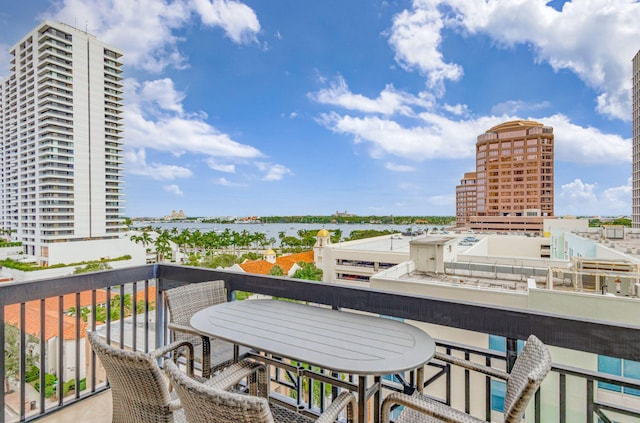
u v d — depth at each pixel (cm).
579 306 705
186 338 228
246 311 201
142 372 120
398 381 185
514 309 158
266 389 170
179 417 152
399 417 150
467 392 177
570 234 2245
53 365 927
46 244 3981
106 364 130
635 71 4253
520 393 102
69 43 4278
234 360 187
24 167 4372
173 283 290
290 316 191
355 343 151
